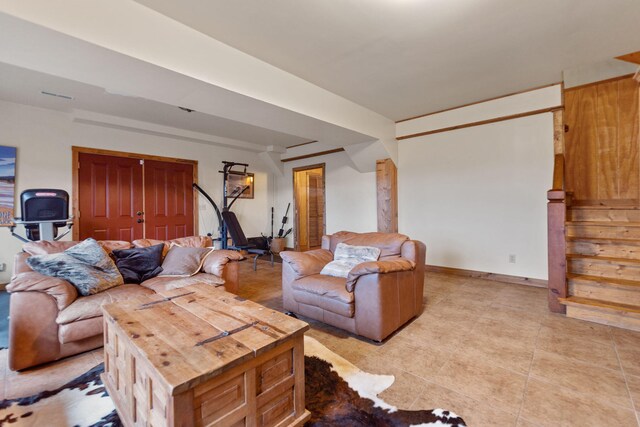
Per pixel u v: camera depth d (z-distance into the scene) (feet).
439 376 5.79
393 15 7.11
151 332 4.36
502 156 12.74
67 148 13.64
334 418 4.65
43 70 7.08
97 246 8.24
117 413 4.85
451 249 14.32
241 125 16.06
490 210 13.11
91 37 5.90
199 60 7.66
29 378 5.83
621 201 10.91
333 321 7.88
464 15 7.14
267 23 7.35
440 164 14.57
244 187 21.27
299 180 22.76
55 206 10.21
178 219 17.67
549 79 10.92
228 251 9.84
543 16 7.22
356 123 13.11
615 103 10.95
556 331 7.72
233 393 3.69
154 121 15.24
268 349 3.98
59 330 6.33
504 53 8.98
